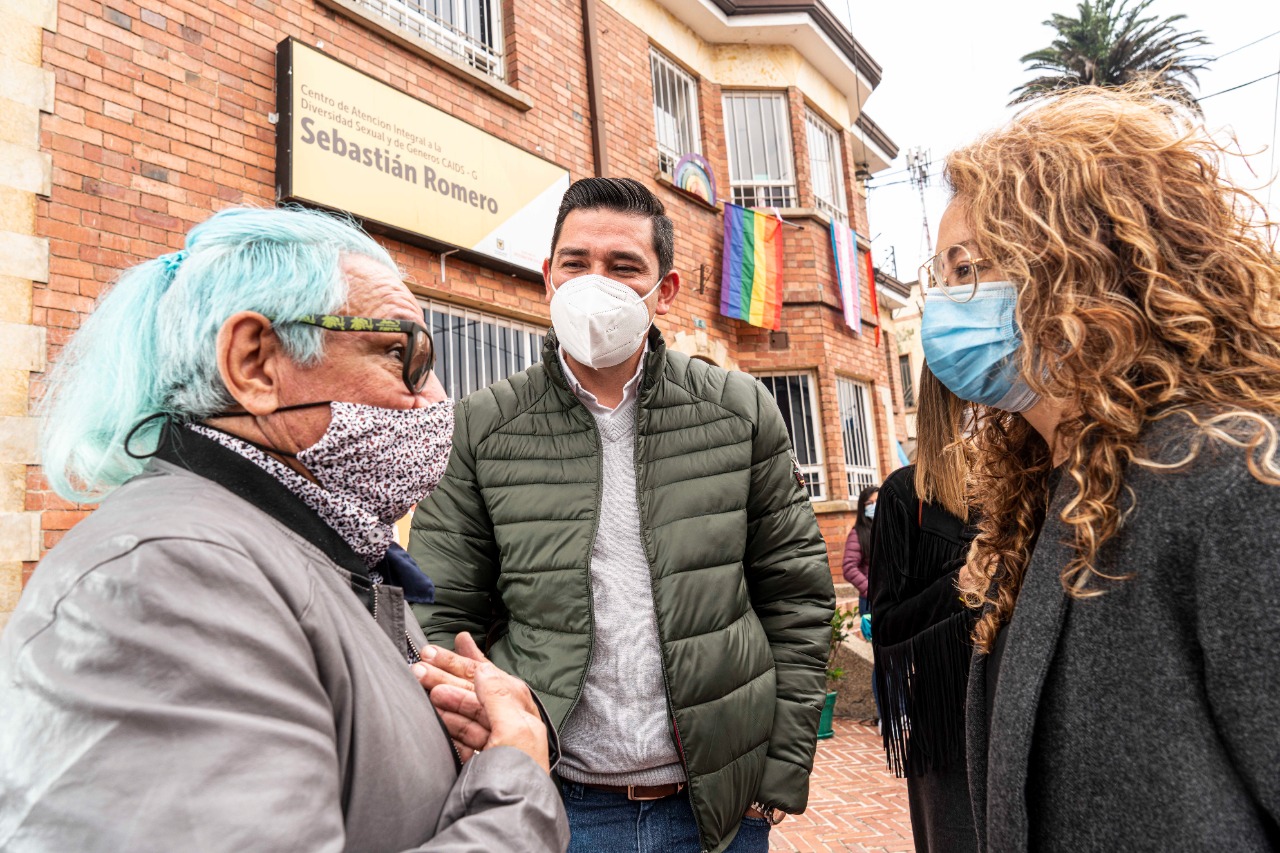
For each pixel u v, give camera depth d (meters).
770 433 2.16
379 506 1.05
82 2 4.03
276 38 4.92
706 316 8.55
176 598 0.72
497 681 1.10
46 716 0.67
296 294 0.97
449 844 0.84
